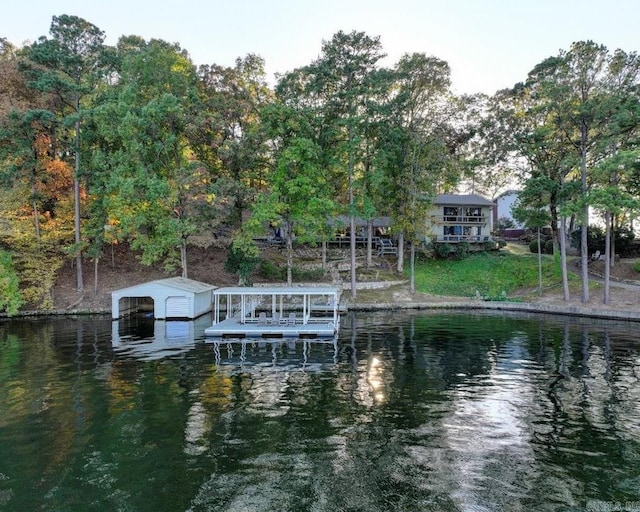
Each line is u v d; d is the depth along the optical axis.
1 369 17.47
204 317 32.06
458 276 42.62
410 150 39.31
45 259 34.50
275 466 9.46
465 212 53.00
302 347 21.73
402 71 37.69
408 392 14.53
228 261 38.47
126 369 17.48
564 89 30.67
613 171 31.48
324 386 15.21
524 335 24.20
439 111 40.22
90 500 8.18
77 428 11.54
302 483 8.77
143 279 38.72
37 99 36.19
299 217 36.44
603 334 24.34
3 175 31.80
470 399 13.80
